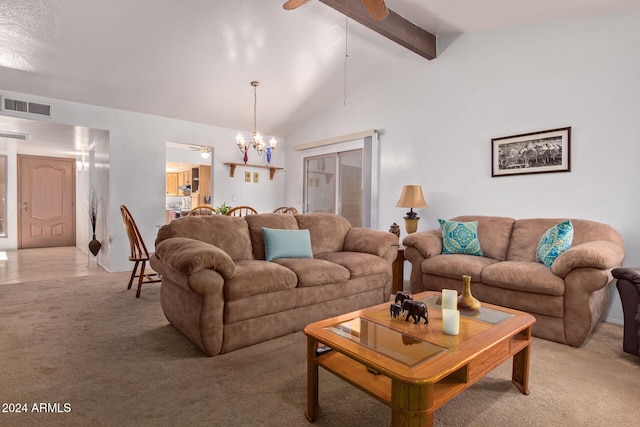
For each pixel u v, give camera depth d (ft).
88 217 19.12
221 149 18.92
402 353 4.61
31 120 13.50
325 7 11.43
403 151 15.08
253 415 5.23
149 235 16.43
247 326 7.60
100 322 9.10
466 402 5.65
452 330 5.31
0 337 8.03
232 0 10.67
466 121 13.05
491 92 12.38
